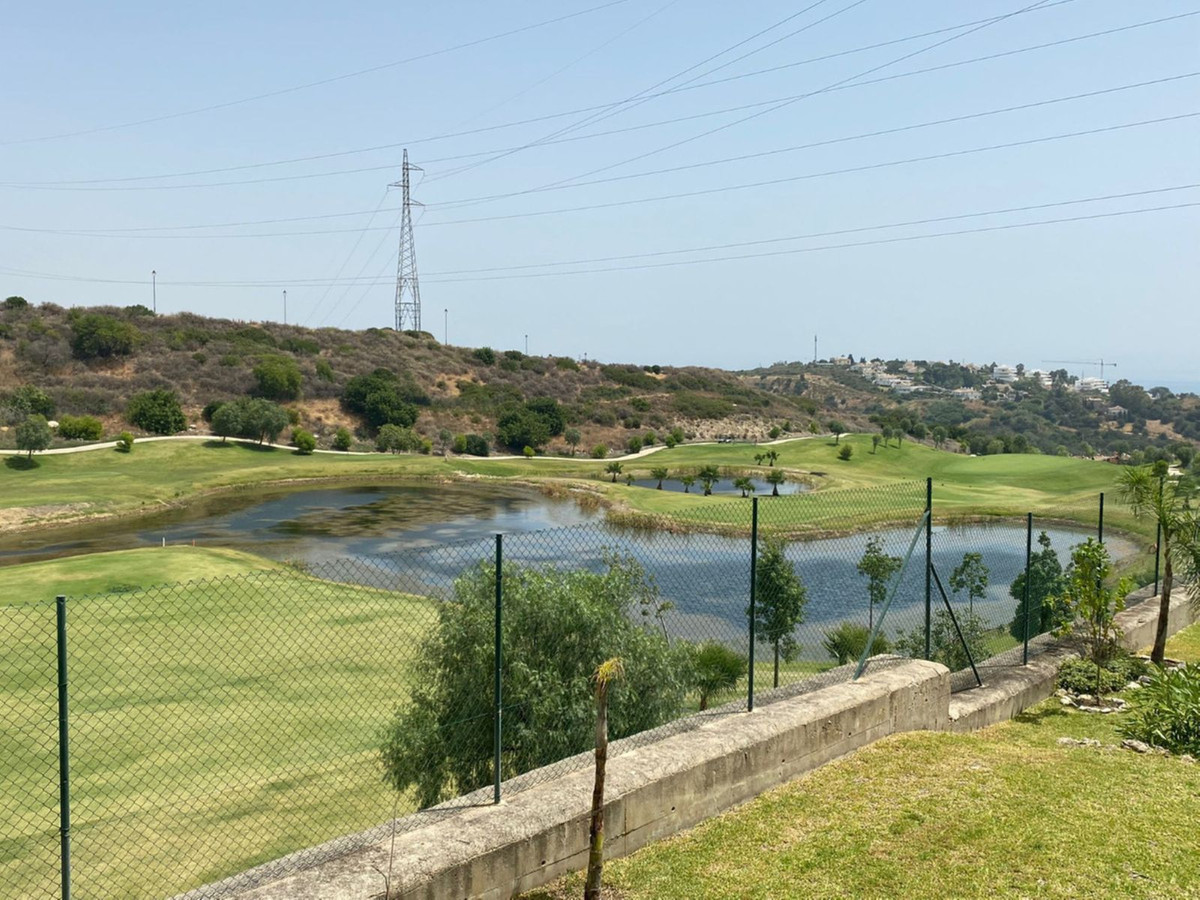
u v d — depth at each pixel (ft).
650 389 419.33
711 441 362.94
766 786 27.86
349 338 378.12
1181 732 34.55
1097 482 238.27
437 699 35.29
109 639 67.56
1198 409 650.02
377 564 103.40
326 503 194.18
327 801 40.96
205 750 47.06
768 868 22.43
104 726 50.88
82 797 42.50
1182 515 47.75
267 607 74.90
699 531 120.37
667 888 21.42
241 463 243.19
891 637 71.56
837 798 27.20
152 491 195.00
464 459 277.64
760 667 62.80
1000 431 596.29
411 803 40.34
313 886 18.61
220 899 18.52
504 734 32.83
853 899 20.76
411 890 19.08
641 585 39.29
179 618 72.49
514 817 21.71
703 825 25.38
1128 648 49.93
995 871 22.13
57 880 35.40
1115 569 67.87
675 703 37.11
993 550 121.08
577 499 203.62
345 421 303.48
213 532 152.56
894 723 33.68
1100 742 34.81
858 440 343.05
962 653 50.57
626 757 25.38
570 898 20.99
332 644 63.67
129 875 34.94
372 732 48.67
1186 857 23.04
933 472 270.87
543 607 34.06
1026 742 35.04
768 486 242.17
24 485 194.18
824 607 83.92
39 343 290.76
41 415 236.63
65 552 134.41
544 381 392.68
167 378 292.20
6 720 51.88
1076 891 21.09
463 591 35.40
